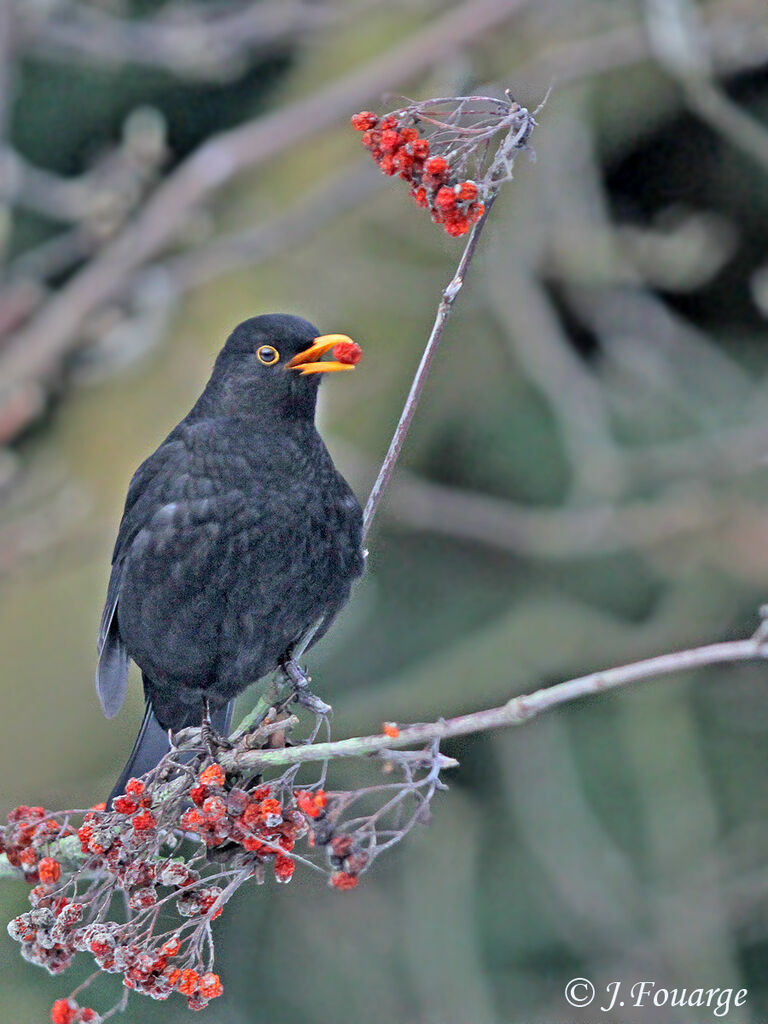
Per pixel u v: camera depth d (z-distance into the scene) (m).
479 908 13.62
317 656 14.40
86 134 16.58
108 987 12.14
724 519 13.23
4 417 13.24
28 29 13.28
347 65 15.21
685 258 13.78
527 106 5.71
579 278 13.97
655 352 14.30
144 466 7.49
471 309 14.65
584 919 13.07
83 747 14.27
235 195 15.50
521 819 13.45
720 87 13.65
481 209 5.38
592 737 13.88
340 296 14.73
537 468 14.73
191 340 15.15
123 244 13.45
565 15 13.21
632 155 14.91
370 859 4.81
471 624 14.70
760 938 13.19
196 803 5.27
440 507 13.41
